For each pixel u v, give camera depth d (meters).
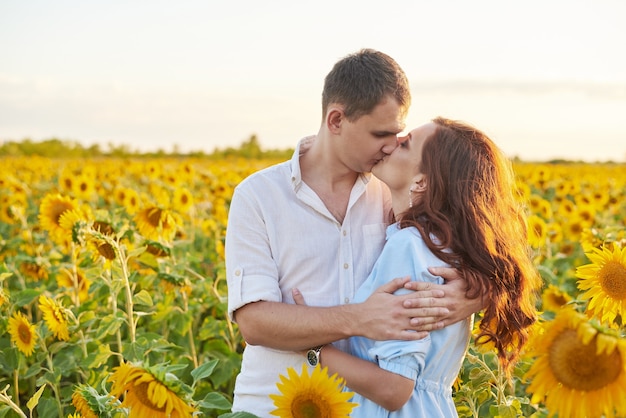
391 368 2.63
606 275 3.18
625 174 22.89
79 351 4.32
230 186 12.06
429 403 2.73
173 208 8.29
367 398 2.69
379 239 3.00
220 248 6.46
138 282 5.09
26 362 4.82
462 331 2.83
